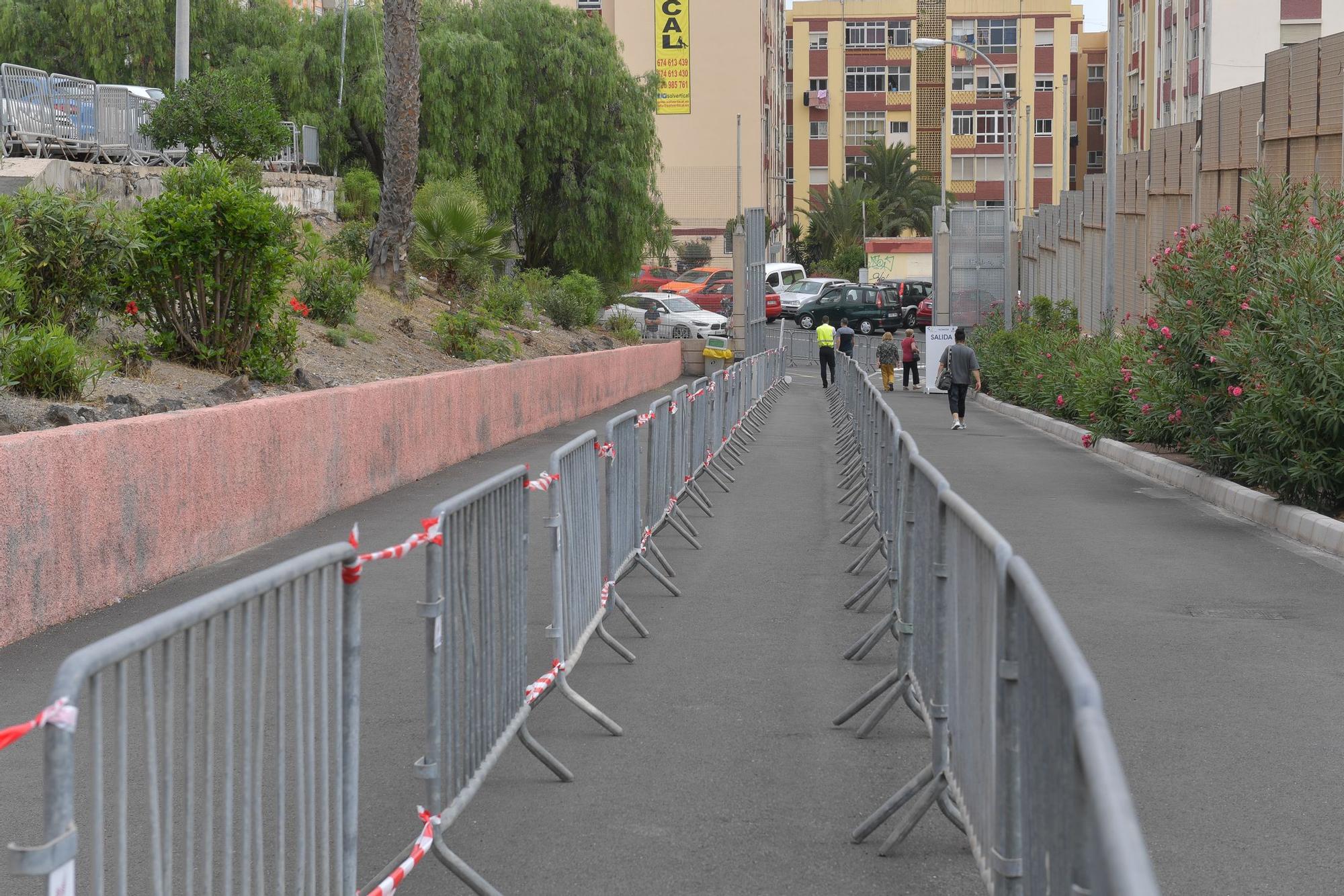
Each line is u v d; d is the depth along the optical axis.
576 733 6.94
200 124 26.62
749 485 17.70
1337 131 20.08
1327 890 4.83
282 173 31.86
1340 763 6.27
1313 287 13.95
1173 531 13.28
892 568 8.63
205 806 3.28
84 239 14.28
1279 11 45.47
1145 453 19.38
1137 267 33.12
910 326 70.00
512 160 41.97
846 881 5.02
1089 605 9.80
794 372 53.22
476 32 41.94
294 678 3.83
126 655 2.86
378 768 6.30
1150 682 7.71
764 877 5.06
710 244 78.62
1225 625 9.16
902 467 6.92
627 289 47.50
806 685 7.83
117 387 13.54
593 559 8.20
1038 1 106.81
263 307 16.36
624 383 32.50
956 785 5.14
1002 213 41.88
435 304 29.70
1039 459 20.80
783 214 105.12
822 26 109.25
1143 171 32.56
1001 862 4.02
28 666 7.82
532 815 5.74
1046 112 107.62
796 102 109.94
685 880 5.04
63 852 2.54
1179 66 51.62
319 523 13.28
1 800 5.79
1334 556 11.84
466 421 18.84
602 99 44.03
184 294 15.98
